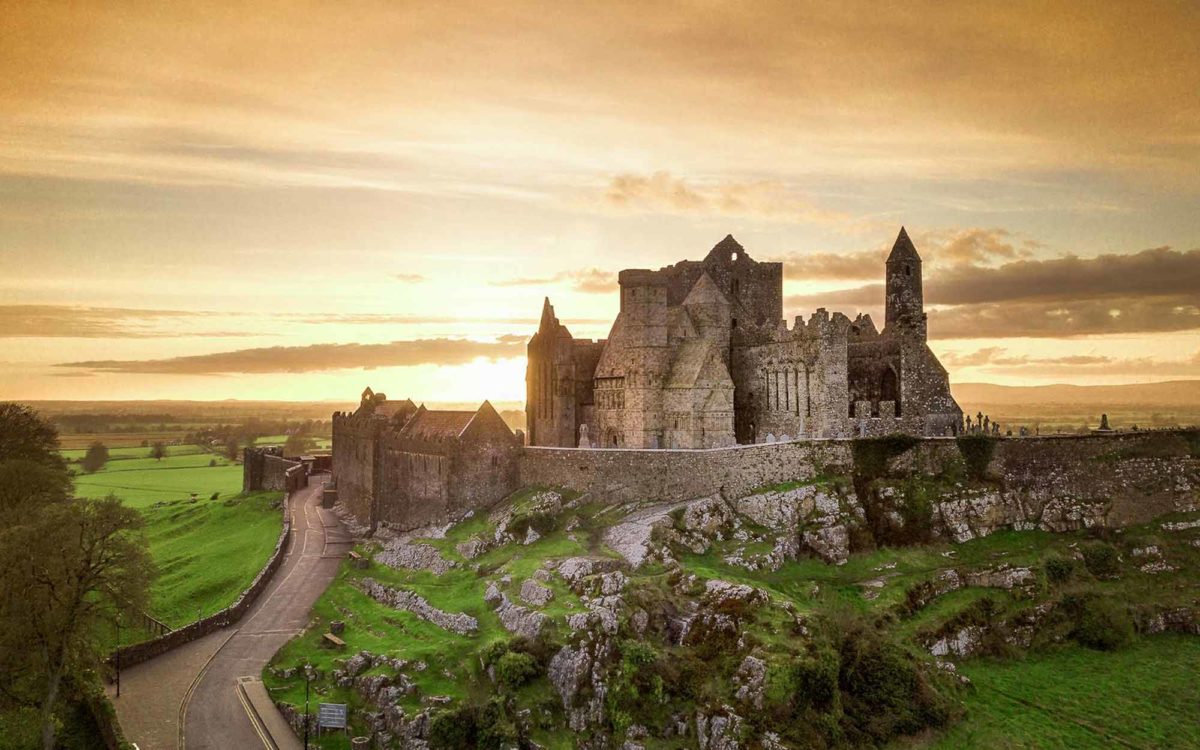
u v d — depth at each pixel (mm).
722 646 98375
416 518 149625
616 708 91250
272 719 93000
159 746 87062
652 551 113000
